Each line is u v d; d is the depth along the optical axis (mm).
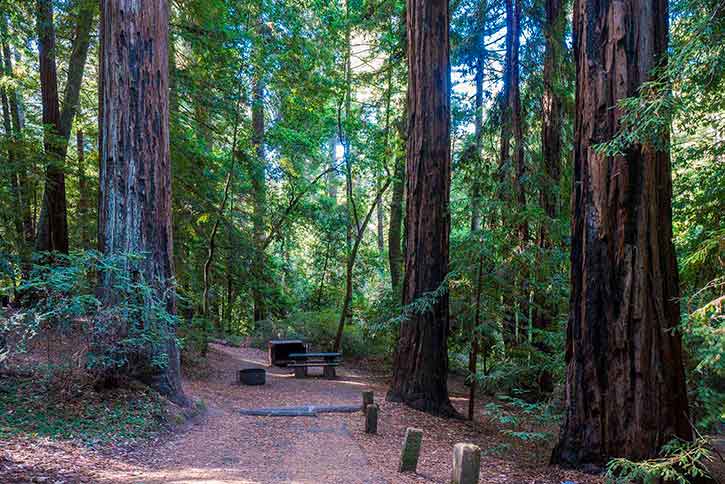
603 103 6285
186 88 13648
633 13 6180
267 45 15336
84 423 6309
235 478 5223
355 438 7621
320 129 20812
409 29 10703
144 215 7887
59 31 14922
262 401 10133
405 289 10570
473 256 9219
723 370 4250
